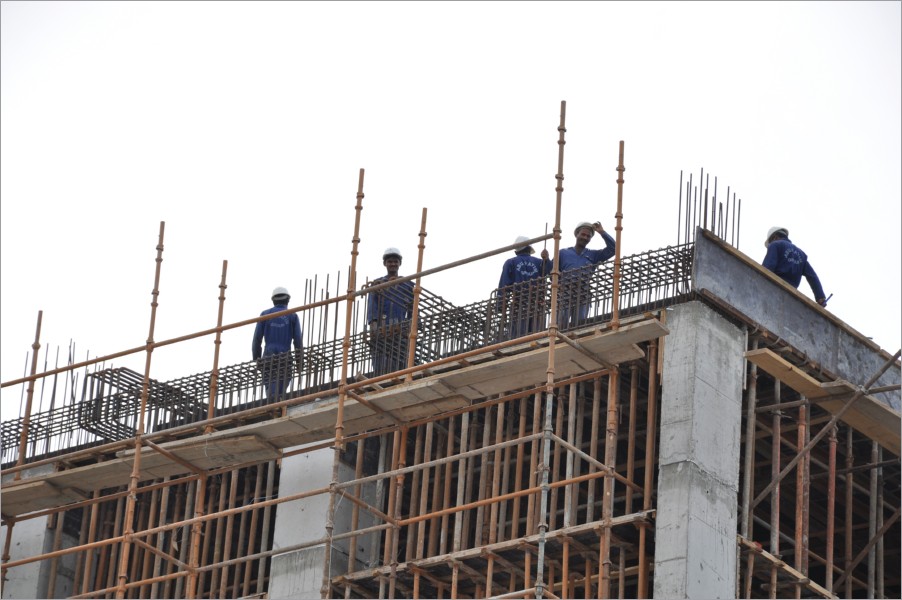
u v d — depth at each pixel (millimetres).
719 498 32375
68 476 37312
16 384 38594
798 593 33531
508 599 33500
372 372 36344
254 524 37188
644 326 31719
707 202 34406
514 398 33656
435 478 35438
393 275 37438
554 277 32375
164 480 38625
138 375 39562
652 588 35250
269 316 35844
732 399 33312
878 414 34812
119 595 33906
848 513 36375
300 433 35062
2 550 40031
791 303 35094
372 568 35031
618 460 37094
